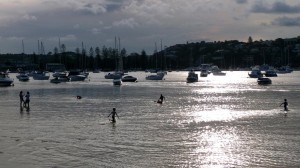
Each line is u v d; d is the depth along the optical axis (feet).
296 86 407.23
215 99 266.36
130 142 118.11
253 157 100.94
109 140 121.19
